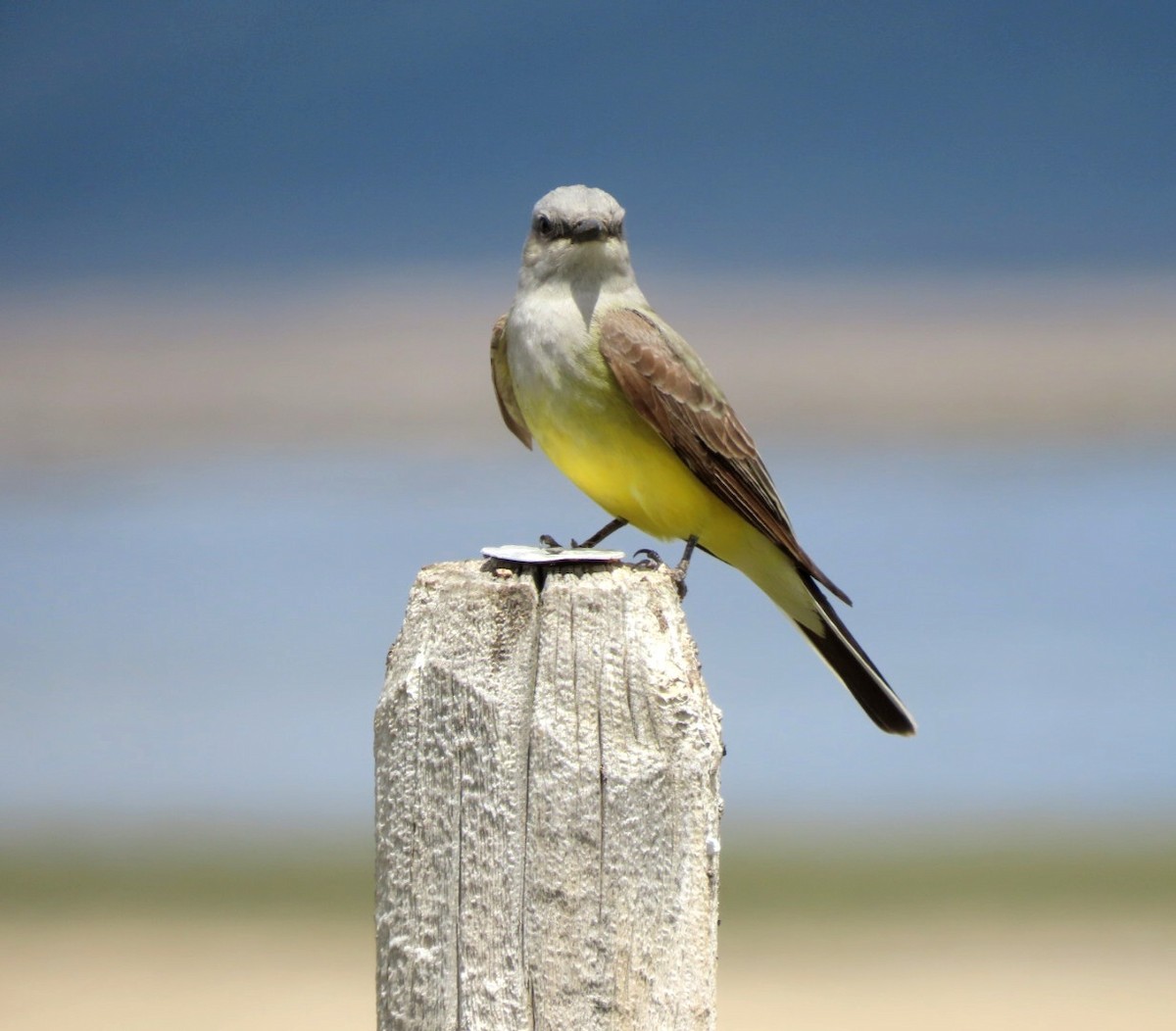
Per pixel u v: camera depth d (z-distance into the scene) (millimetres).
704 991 3760
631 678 3783
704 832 3779
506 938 3744
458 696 3805
